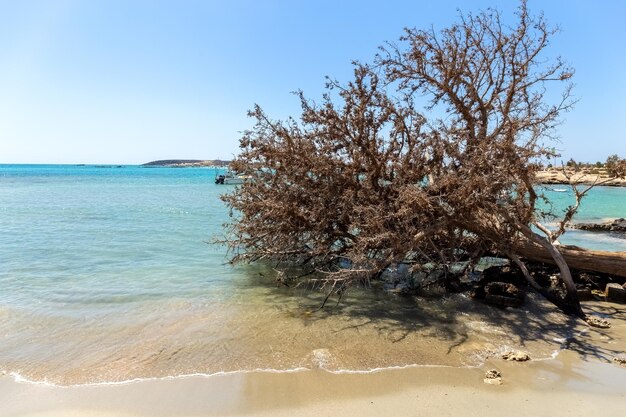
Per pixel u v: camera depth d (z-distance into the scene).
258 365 5.34
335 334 6.36
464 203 7.29
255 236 9.17
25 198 32.62
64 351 5.70
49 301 7.76
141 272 9.94
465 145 7.99
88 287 8.65
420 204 7.18
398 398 4.60
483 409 4.39
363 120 8.29
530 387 4.84
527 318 7.11
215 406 4.42
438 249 8.10
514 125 7.24
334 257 9.29
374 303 7.85
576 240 15.37
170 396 4.61
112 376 5.04
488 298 7.84
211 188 48.31
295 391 4.73
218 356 5.58
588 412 4.35
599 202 34.28
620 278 8.68
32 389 4.74
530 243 8.62
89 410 4.34
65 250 12.48
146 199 32.19
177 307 7.50
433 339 6.21
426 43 8.69
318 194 8.61
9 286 8.68
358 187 8.48
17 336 6.18
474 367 5.35
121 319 6.89
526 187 7.59
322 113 8.30
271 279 9.41
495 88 8.92
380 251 8.38
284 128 8.49
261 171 9.02
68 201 30.05
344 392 4.72
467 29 8.81
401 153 8.56
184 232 15.96
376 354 5.69
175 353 5.66
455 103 8.77
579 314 7.14
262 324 6.73
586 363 5.47
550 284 8.59
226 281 9.23
